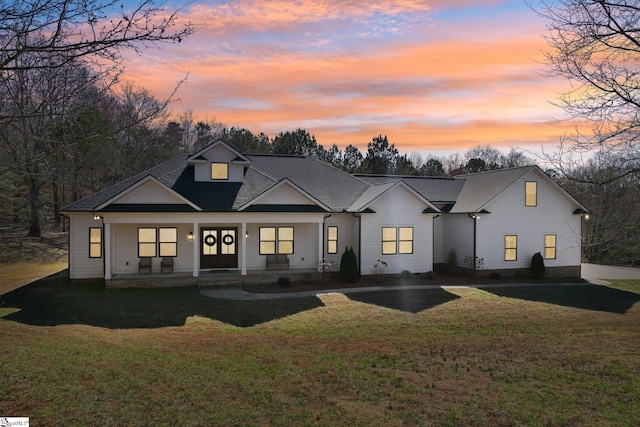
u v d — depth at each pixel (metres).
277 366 9.04
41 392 6.65
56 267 26.78
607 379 8.37
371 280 21.72
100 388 7.04
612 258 14.88
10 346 9.16
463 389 7.82
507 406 7.00
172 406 6.56
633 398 7.37
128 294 17.64
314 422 6.27
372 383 8.08
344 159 58.09
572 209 25.73
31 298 16.88
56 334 11.15
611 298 18.86
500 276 24.06
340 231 22.89
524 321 14.27
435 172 71.50
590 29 8.17
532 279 23.94
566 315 15.33
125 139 38.69
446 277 23.70
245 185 22.30
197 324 13.38
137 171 39.03
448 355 10.17
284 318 14.24
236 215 20.09
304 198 21.61
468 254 24.23
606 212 12.07
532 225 24.86
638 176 10.14
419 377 8.49
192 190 21.16
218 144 22.14
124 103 33.00
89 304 15.88
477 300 17.67
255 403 6.89
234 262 21.62
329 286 20.11
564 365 9.34
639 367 9.12
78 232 20.23
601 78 8.56
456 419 6.49
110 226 19.03
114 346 10.21
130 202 19.23
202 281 19.34
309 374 8.55
